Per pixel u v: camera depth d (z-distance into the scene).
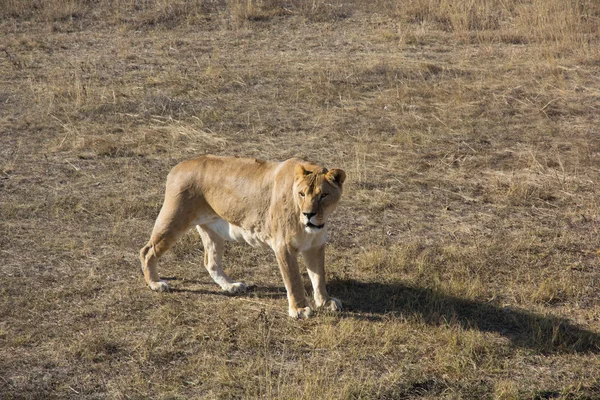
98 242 11.97
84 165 15.54
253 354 8.82
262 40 25.45
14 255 11.43
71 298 10.11
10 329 9.30
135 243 11.96
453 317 9.45
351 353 8.80
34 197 13.80
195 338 9.11
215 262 10.54
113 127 17.78
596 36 25.34
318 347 8.96
